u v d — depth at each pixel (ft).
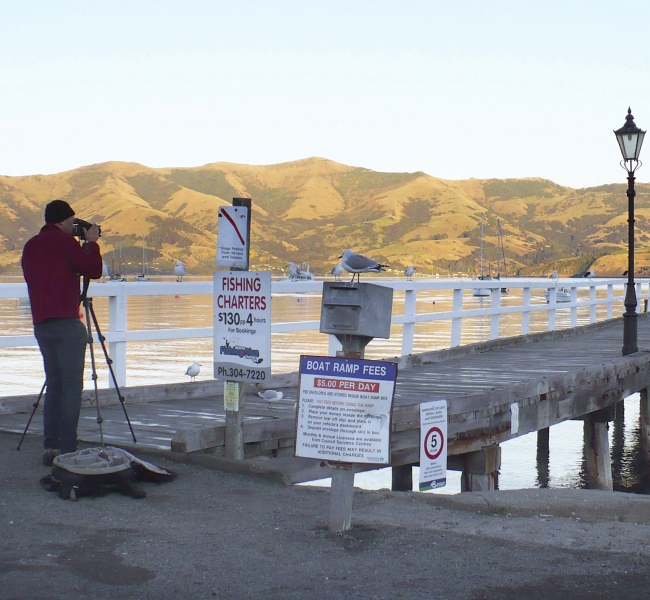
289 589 15.84
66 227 24.32
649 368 53.21
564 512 21.15
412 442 30.73
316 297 306.55
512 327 163.43
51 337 23.59
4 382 78.13
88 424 30.07
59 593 15.37
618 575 16.83
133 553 17.49
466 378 43.29
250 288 24.21
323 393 18.94
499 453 35.01
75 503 20.94
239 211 24.50
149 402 35.58
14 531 18.72
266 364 24.13
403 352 50.24
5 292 32.14
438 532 19.30
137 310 229.86
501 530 19.58
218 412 32.89
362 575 16.61
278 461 25.03
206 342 131.03
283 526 19.58
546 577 16.66
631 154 53.83
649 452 56.70
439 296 351.46
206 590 15.69
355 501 21.97
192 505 21.09
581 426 73.41
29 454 25.66
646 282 105.29
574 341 67.51
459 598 15.56
